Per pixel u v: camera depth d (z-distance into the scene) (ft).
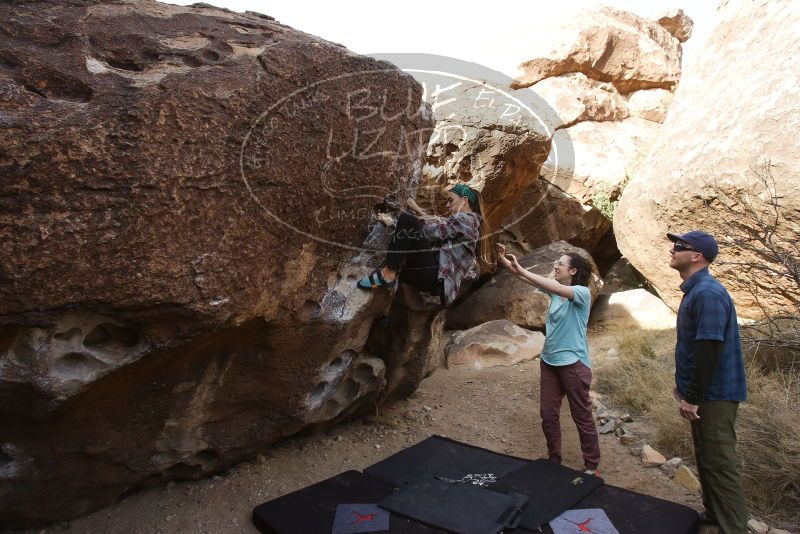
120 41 7.93
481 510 9.52
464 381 17.52
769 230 16.21
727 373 9.12
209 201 7.70
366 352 13.50
